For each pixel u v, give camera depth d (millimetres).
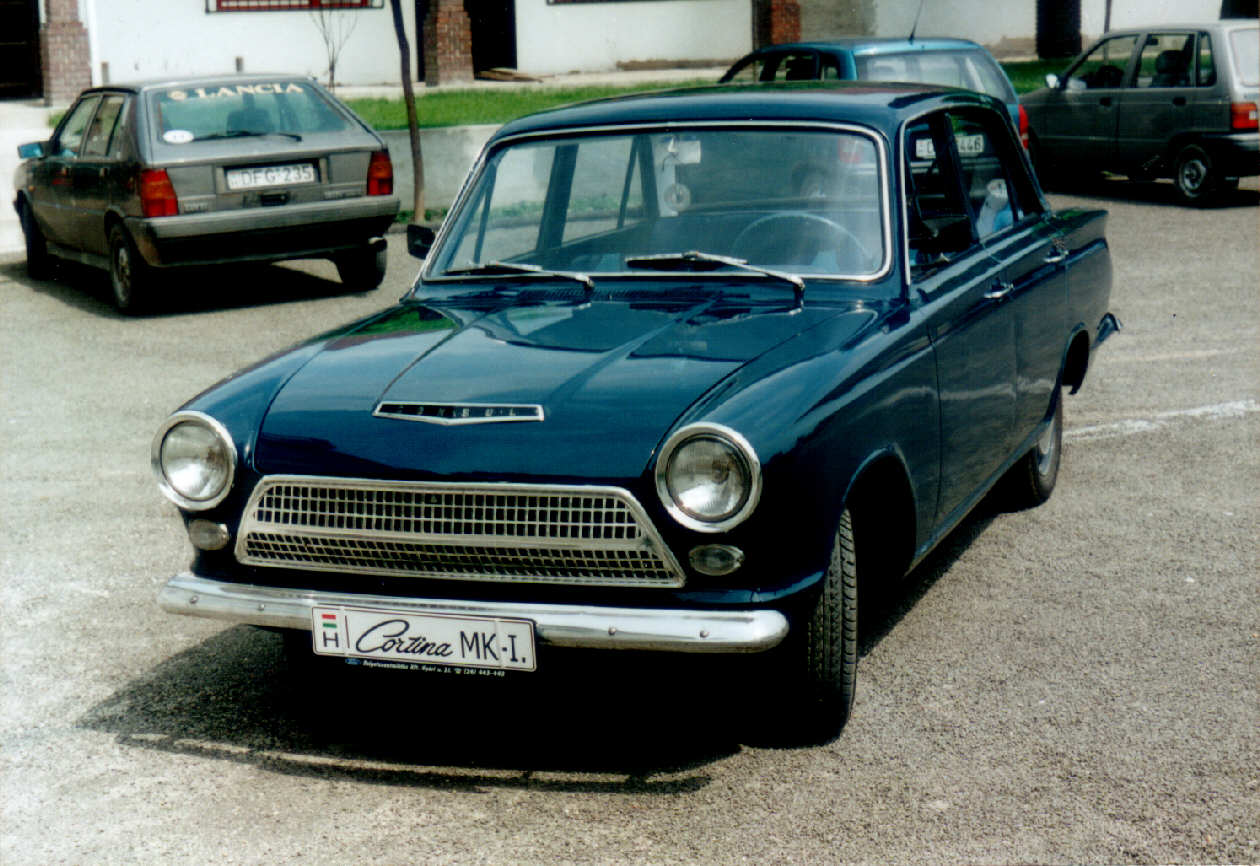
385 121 17547
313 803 3857
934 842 3521
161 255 10797
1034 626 4910
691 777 3914
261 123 11273
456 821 3725
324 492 3836
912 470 4273
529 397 3809
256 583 3998
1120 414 7684
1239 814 3613
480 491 3648
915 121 4855
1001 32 29234
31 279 13242
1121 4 29062
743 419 3559
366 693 4594
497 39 25953
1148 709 4230
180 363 9562
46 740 4305
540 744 4160
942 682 4469
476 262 4977
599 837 3607
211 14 23547
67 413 8391
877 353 4039
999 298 5027
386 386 4016
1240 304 10266
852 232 4539
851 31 28688
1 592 5609
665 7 26250
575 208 4891
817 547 3705
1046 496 6277
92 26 21766
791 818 3664
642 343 4094
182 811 3840
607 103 5184
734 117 4805
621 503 3564
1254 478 6520
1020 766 3904
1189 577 5332
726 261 4559
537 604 3660
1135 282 11156
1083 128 16109
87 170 11547
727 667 3871
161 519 6500
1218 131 14625
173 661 4914
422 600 3746
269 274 13117
